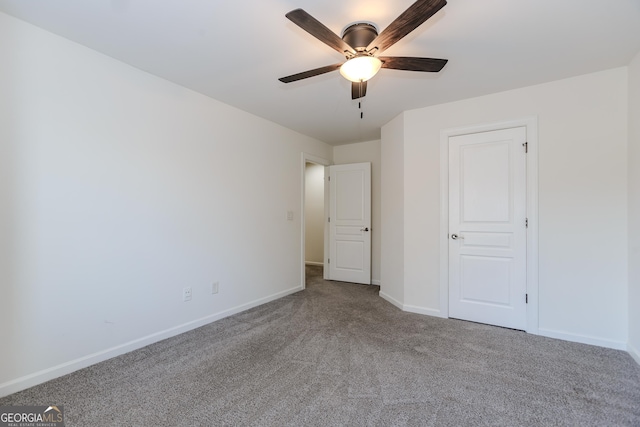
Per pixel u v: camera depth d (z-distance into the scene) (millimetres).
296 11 1415
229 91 2959
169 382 1980
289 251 4242
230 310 3316
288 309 3541
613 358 2322
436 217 3316
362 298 4027
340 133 4492
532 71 2551
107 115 2297
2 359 1819
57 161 2039
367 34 1890
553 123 2740
